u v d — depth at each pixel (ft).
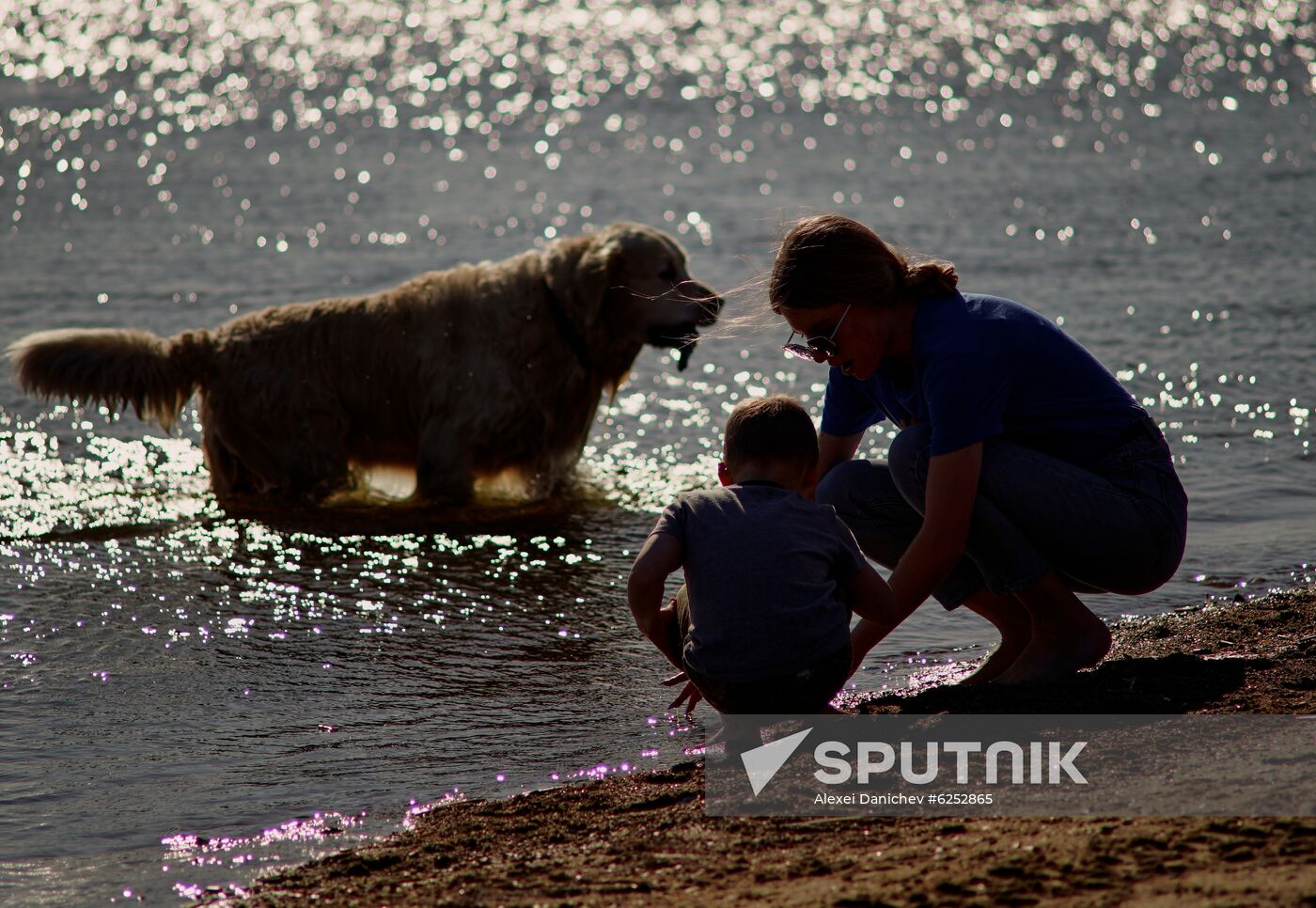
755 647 32.30
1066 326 87.25
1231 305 91.91
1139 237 115.34
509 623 48.16
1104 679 35.96
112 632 47.14
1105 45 275.80
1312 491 59.26
